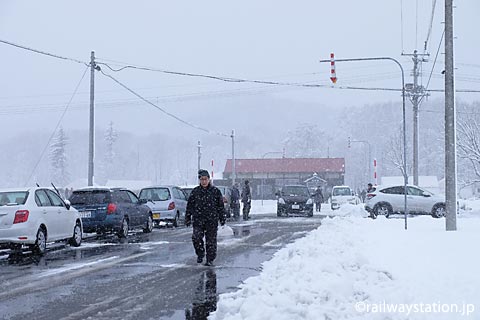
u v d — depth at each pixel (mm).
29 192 19797
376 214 39500
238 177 106062
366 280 10102
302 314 8383
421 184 68875
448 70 18766
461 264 10922
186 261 17406
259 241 23344
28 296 12164
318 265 11641
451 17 18828
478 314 7652
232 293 11094
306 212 44281
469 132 64375
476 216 39875
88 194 25078
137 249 21078
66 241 22672
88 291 12648
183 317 10172
